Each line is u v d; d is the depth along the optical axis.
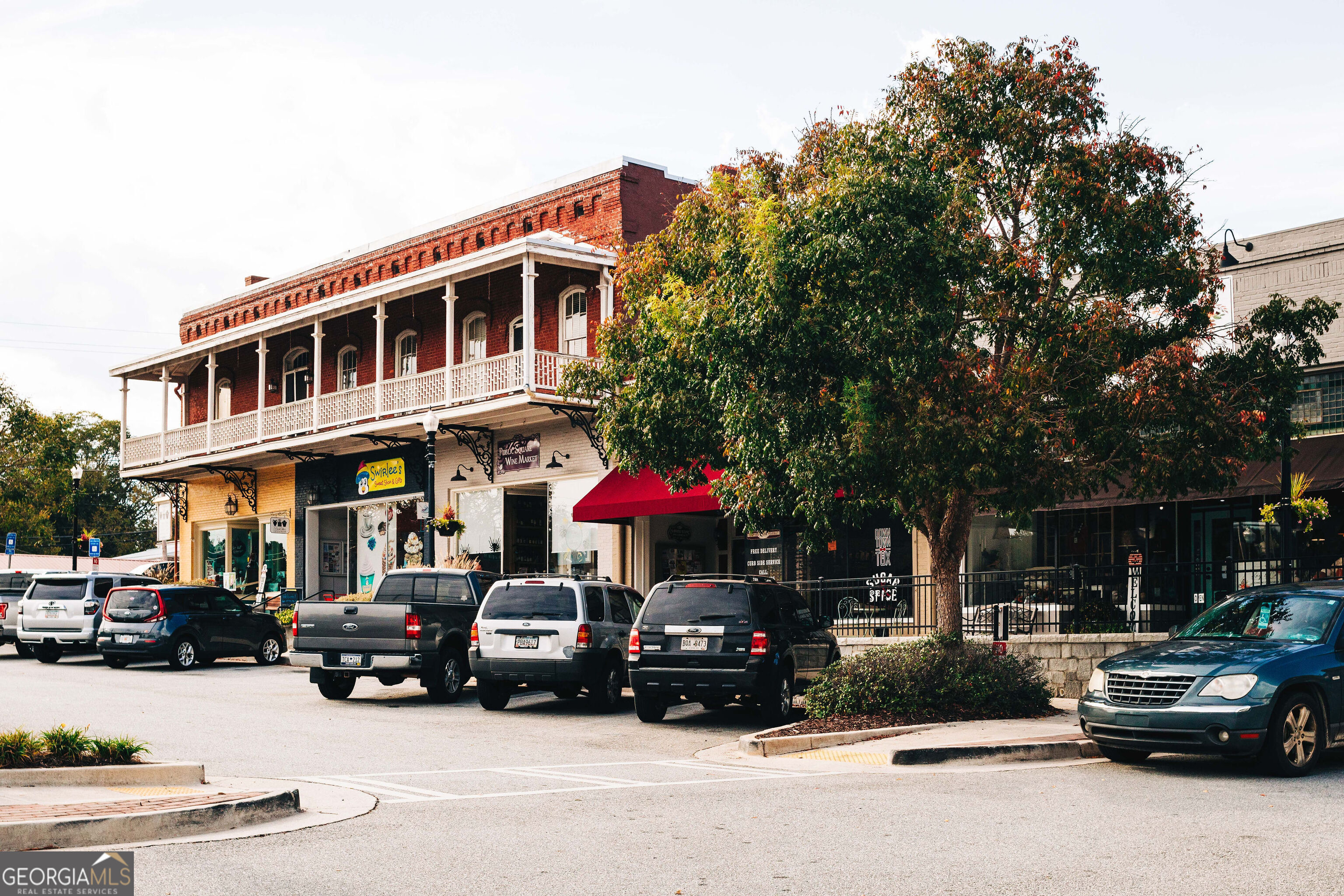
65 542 80.50
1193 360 13.70
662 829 7.98
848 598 21.39
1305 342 14.71
